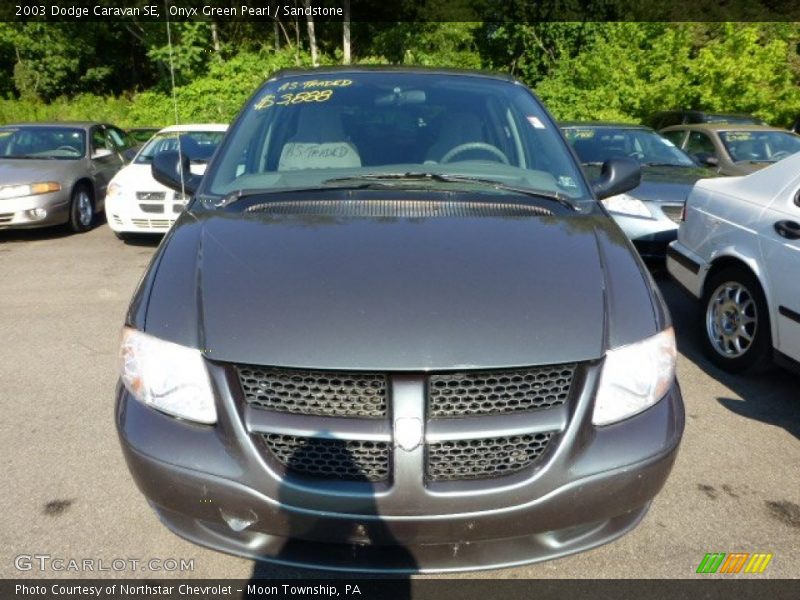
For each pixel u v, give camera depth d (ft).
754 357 13.20
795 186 12.72
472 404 6.43
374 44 77.36
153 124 66.64
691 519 9.10
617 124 26.91
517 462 6.53
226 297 6.96
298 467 6.48
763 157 26.09
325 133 10.57
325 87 11.46
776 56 48.19
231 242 7.83
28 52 83.97
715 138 27.09
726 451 10.90
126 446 6.82
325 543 6.65
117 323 16.96
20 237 27.96
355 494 6.33
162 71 69.10
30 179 26.45
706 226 14.79
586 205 9.42
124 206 24.97
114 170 32.27
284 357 6.38
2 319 17.24
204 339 6.63
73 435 11.16
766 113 47.37
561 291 7.09
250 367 6.47
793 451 10.94
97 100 83.35
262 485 6.41
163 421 6.72
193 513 6.66
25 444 10.85
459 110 11.00
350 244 7.70
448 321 6.60
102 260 23.71
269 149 10.34
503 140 10.64
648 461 6.72
